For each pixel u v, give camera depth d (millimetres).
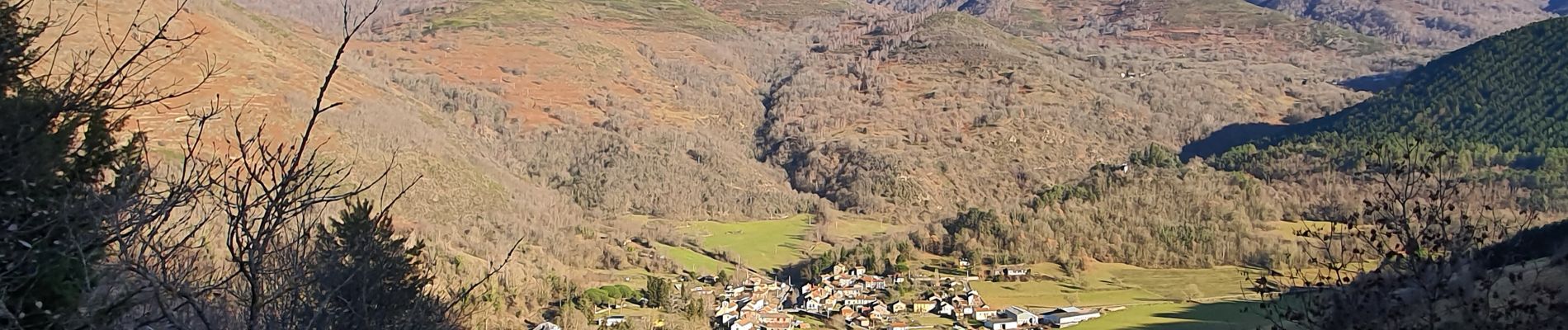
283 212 4734
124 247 4797
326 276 6078
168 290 4746
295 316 5715
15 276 5145
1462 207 9367
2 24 6555
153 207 5133
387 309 8508
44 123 5938
